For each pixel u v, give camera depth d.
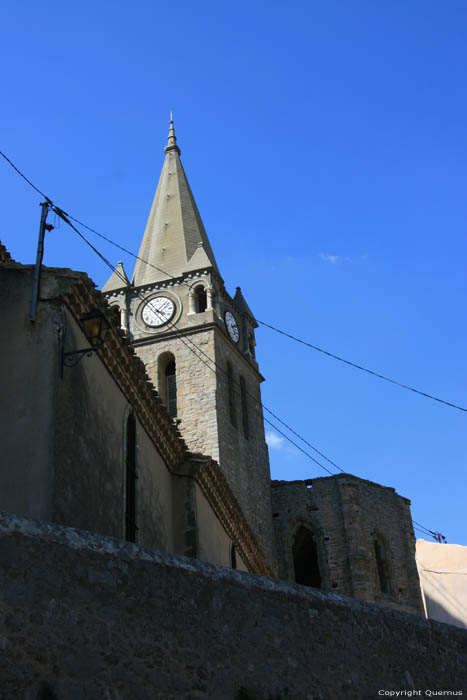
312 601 12.47
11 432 14.83
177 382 48.88
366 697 12.25
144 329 51.44
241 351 53.88
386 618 13.49
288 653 11.60
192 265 52.59
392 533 51.12
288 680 11.37
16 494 14.21
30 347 15.67
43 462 14.48
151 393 20.97
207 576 11.24
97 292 17.34
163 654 10.20
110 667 9.65
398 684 12.85
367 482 51.59
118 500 18.16
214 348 49.31
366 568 47.88
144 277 54.22
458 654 14.34
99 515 16.67
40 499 14.14
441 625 14.49
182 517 23.48
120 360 18.84
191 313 50.94
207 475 24.81
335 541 48.91
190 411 47.47
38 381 15.30
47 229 16.91
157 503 21.94
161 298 52.19
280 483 51.72
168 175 61.44
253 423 52.31
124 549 10.51
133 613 10.16
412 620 13.97
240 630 11.20
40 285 16.28
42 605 9.42
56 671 9.20
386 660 12.95
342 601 12.98
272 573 35.66
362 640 12.80
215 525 26.78
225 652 10.87
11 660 8.92
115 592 10.12
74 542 10.05
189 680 10.30
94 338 16.31
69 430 15.58
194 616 10.78
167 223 57.25
